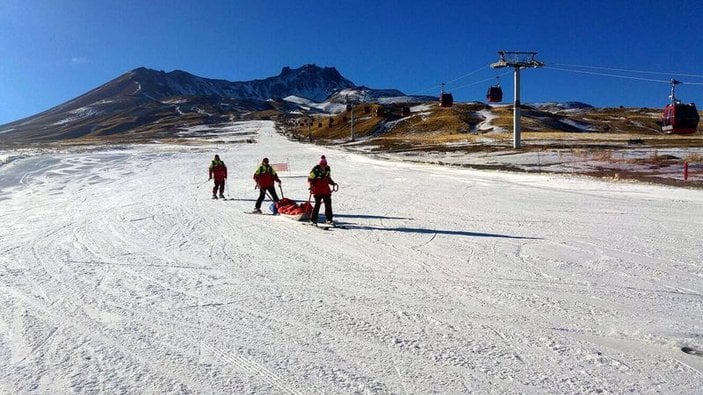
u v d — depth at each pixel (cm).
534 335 601
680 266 904
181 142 9162
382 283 818
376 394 470
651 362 529
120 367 528
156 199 1945
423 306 706
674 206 1617
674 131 3241
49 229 1327
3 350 571
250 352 561
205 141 9694
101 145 7700
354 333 612
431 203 1769
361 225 1356
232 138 11606
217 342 589
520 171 2983
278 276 864
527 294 755
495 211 1575
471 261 957
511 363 529
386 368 521
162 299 744
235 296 756
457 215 1507
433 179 2631
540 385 484
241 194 2103
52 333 619
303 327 632
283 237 1204
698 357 540
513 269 897
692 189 2033
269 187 1573
